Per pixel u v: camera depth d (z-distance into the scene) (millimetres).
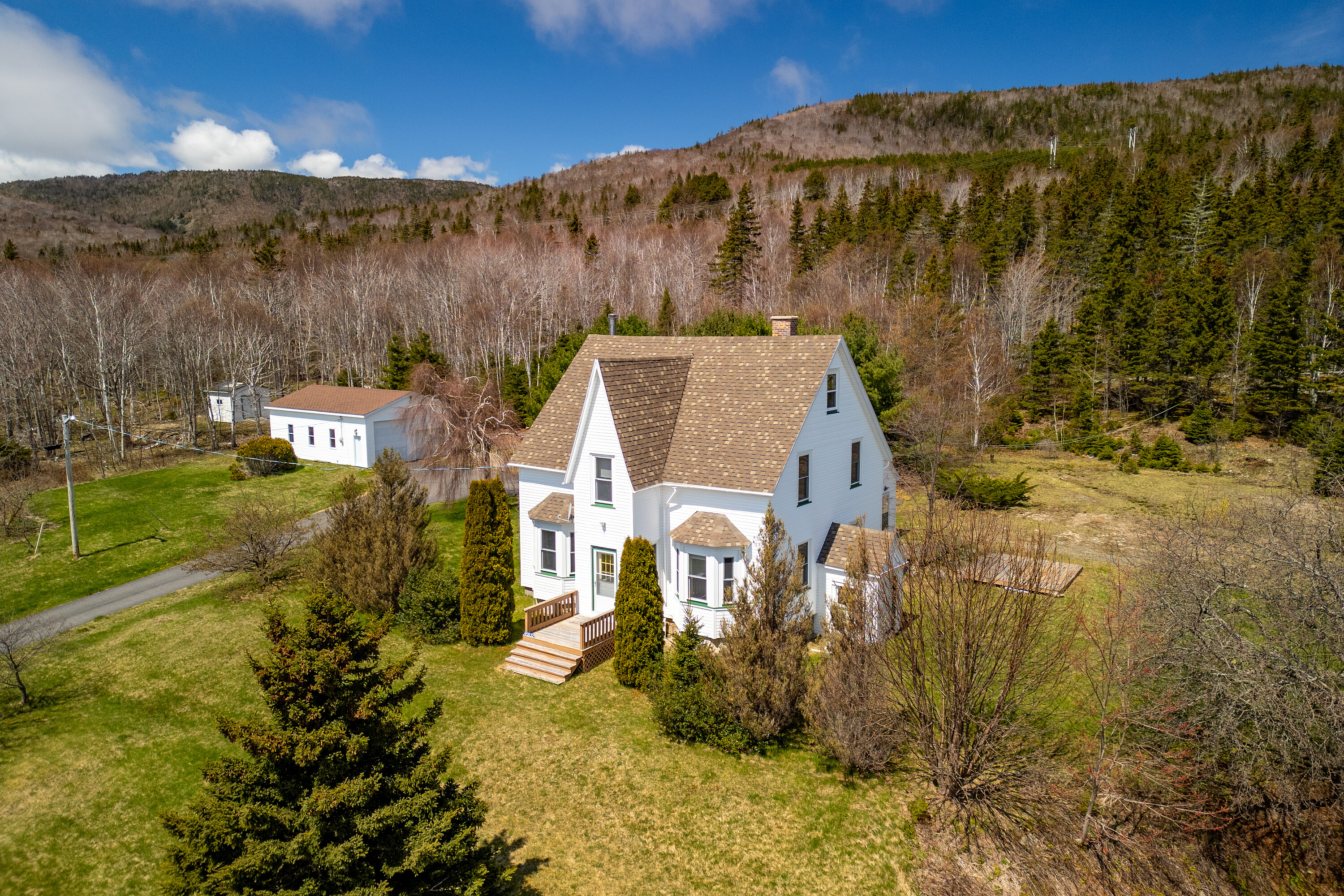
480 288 88688
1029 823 16984
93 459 57906
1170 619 17500
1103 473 49750
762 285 89438
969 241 85688
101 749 19125
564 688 22281
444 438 42062
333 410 52750
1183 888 15898
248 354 78312
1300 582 17734
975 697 17125
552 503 27047
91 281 78750
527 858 15570
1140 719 17281
